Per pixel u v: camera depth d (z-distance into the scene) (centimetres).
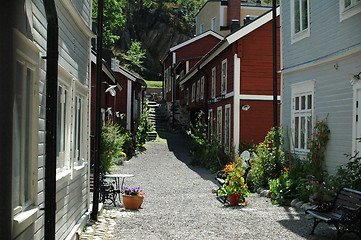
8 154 308
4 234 306
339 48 973
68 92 627
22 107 383
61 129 582
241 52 1702
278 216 874
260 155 1243
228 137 1841
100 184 1010
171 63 3616
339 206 717
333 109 1005
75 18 666
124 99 2617
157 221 835
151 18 5319
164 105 3744
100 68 838
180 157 2222
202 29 4325
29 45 387
